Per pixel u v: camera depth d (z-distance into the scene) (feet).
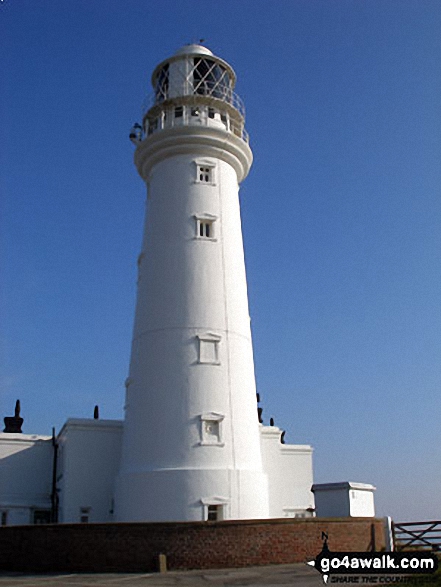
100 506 110.93
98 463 112.78
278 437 124.98
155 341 98.32
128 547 77.77
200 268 101.50
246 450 95.04
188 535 78.13
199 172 107.76
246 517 90.38
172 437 92.07
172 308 99.30
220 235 105.09
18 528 84.53
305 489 125.70
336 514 104.47
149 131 112.47
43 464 122.52
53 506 118.73
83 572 77.51
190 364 96.02
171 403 93.91
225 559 78.07
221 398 95.14
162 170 108.99
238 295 104.17
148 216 109.60
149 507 89.04
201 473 89.45
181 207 104.99
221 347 98.43
